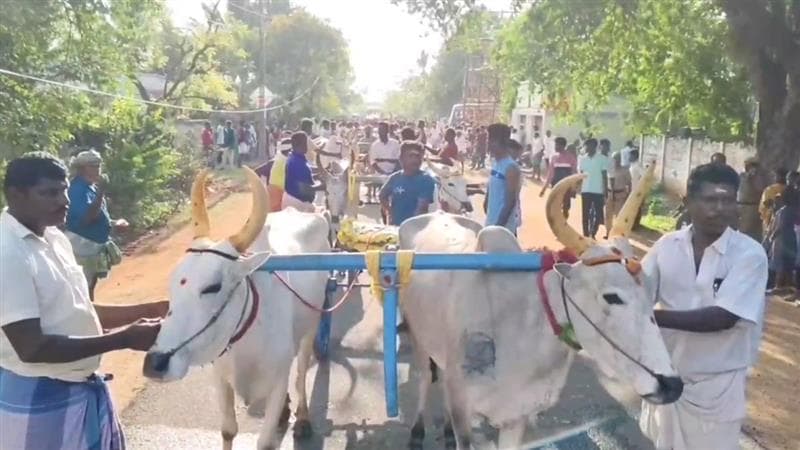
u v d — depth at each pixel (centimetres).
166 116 2183
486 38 1717
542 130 3394
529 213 1853
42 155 329
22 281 311
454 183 1066
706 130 1794
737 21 1253
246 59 4269
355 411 612
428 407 616
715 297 351
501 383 427
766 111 1299
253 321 407
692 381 363
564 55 1409
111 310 385
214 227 1538
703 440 368
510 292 426
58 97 1193
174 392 646
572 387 659
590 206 1428
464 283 446
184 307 363
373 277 412
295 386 627
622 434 565
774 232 1059
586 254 374
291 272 496
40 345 310
